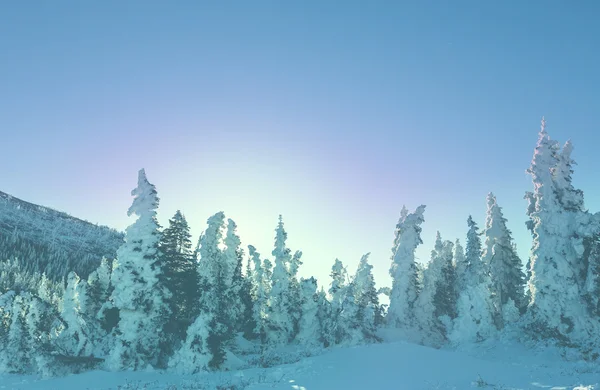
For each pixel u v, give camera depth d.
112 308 42.19
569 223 40.91
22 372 35.97
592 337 37.38
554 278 39.72
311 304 51.19
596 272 38.34
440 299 61.09
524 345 40.00
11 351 36.19
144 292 35.69
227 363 35.09
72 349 37.50
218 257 49.72
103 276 51.44
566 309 38.88
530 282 41.84
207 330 33.34
